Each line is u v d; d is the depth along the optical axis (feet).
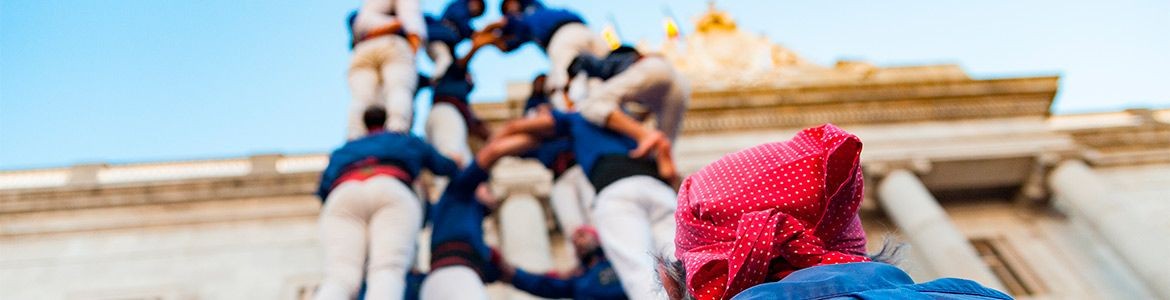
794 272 5.24
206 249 44.34
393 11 25.64
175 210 46.44
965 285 4.97
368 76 22.63
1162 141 58.70
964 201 53.98
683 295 6.26
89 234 44.52
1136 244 44.57
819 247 5.45
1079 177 50.19
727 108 55.26
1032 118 57.06
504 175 47.19
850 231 5.84
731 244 5.66
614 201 14.83
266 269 43.37
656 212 14.85
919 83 57.41
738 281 5.32
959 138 54.34
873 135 54.70
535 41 24.63
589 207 22.80
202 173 50.29
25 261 42.52
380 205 16.58
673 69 18.08
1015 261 48.52
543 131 19.15
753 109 55.47
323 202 18.20
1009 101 57.72
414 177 18.20
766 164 5.94
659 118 18.45
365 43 23.29
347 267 15.60
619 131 16.79
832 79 61.36
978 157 52.19
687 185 6.50
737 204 5.75
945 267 42.63
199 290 41.78
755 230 5.34
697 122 54.19
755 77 62.39
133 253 43.65
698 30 71.41
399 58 22.90
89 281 41.68
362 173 17.25
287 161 51.78
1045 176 52.54
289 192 48.21
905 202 47.73
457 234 18.80
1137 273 44.24
